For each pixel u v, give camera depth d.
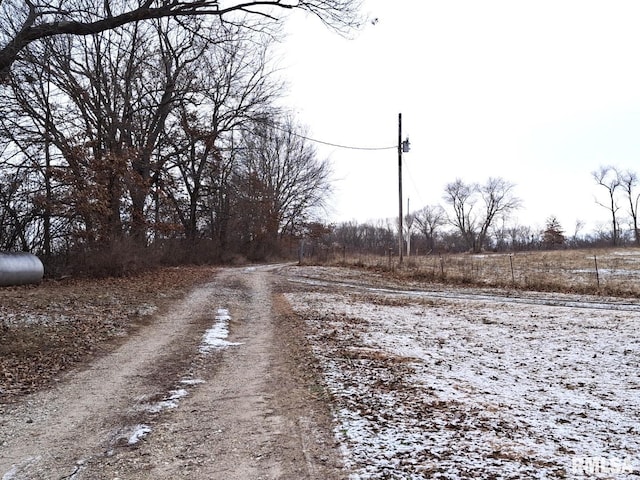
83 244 23.03
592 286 21.58
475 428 5.66
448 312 16.61
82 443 5.49
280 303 18.77
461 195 104.75
